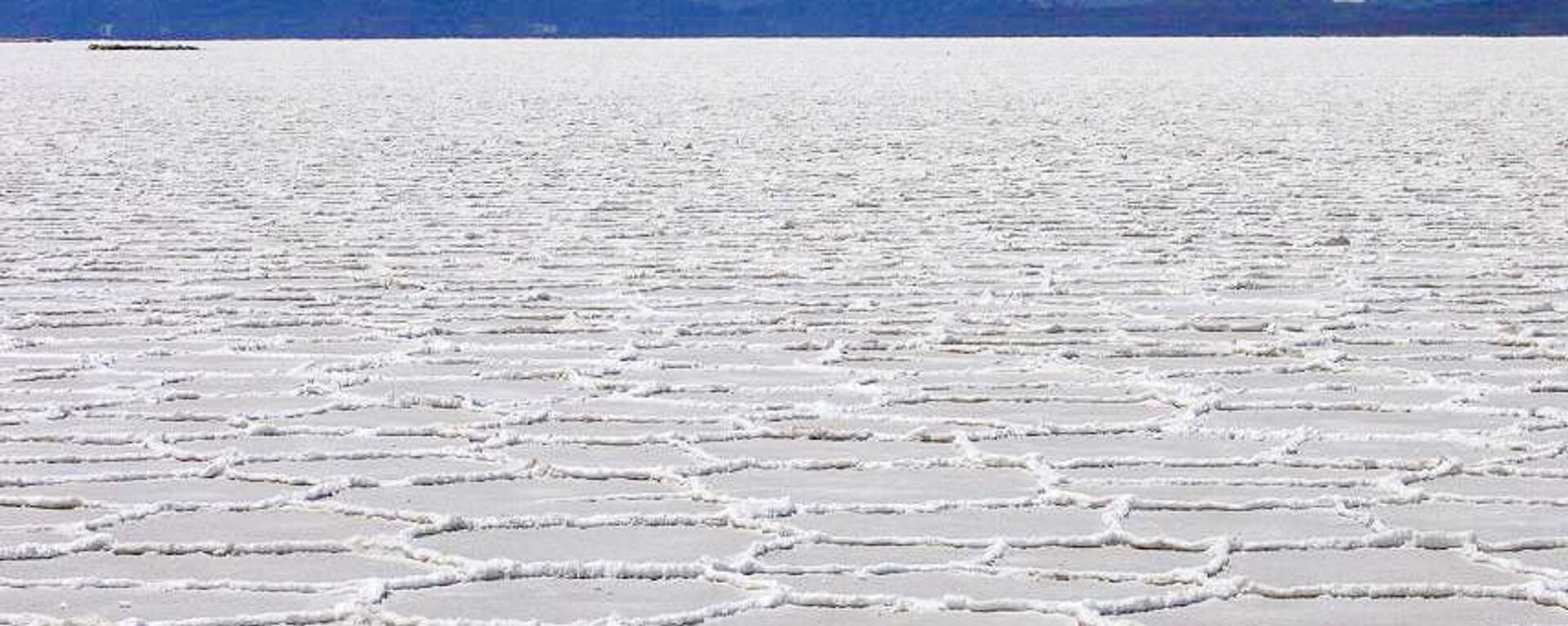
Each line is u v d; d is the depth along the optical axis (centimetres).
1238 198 1190
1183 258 876
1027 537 378
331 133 1941
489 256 893
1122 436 486
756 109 2498
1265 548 372
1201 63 4994
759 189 1268
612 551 371
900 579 351
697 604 335
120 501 414
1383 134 1888
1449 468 443
